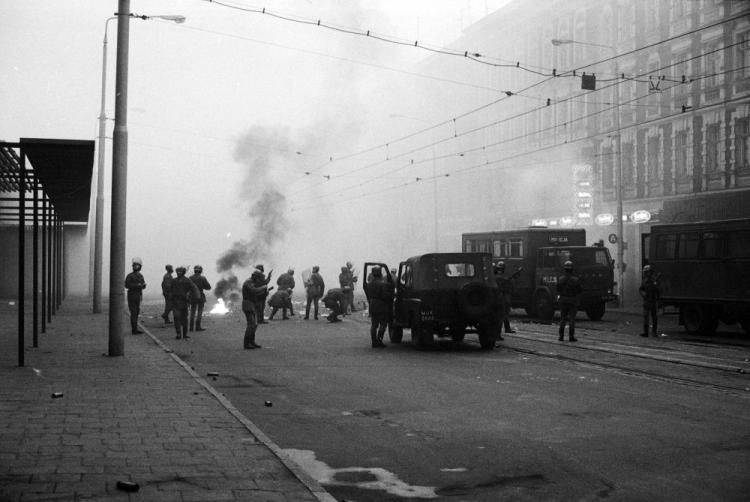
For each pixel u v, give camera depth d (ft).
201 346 66.54
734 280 74.33
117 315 54.95
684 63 132.67
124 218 55.93
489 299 63.00
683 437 29.43
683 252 80.59
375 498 22.02
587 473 24.35
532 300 105.50
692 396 38.93
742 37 120.78
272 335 77.82
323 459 26.50
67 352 57.11
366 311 118.42
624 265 122.62
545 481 23.53
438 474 24.49
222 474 22.82
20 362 49.01
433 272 64.23
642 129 142.92
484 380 45.29
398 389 42.06
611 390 41.06
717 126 125.59
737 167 120.78
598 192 155.02
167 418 31.50
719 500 21.42
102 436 27.99
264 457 24.97
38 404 34.73
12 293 155.84
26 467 23.48
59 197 83.10
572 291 68.85
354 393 40.75
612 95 151.94
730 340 72.43
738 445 28.07
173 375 44.75
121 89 56.59
